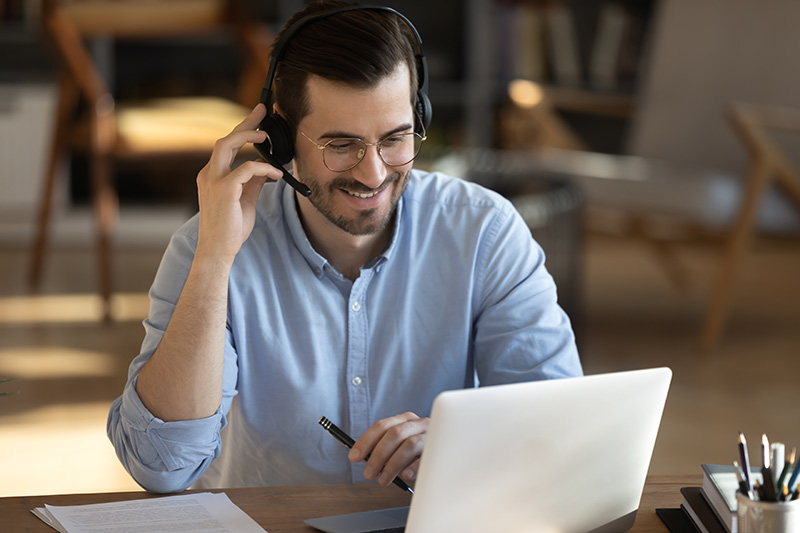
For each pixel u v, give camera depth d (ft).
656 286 19.21
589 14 23.20
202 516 4.26
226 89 22.85
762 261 21.66
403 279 5.62
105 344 14.56
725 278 14.62
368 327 5.57
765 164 14.17
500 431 3.60
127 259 20.56
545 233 16.93
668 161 17.60
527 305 5.64
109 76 21.94
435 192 5.80
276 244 5.49
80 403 12.00
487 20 23.50
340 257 5.55
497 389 3.56
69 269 19.51
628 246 23.11
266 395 5.52
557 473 3.83
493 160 17.30
